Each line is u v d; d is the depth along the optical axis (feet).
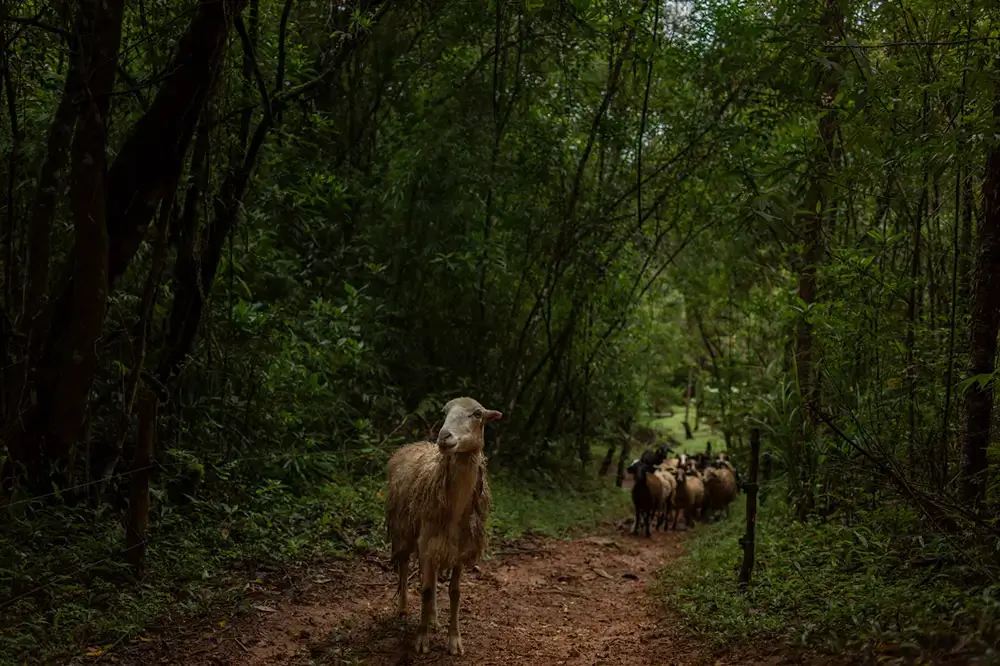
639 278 41.37
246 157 26.30
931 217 25.17
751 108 35.50
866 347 26.03
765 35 29.86
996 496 20.17
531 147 38.91
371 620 21.06
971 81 18.20
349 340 32.76
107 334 22.90
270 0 29.60
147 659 17.62
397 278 39.75
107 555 20.86
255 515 25.89
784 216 24.49
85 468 22.86
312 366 32.40
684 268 47.88
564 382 44.29
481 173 37.60
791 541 26.45
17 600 17.75
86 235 20.08
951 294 24.41
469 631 20.86
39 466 21.56
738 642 18.39
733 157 34.17
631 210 41.70
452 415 18.28
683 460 41.37
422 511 18.97
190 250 25.29
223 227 25.64
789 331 37.19
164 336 26.58
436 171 37.47
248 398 28.91
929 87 19.21
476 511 19.12
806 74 24.31
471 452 18.52
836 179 23.07
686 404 72.13
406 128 39.11
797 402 30.50
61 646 17.07
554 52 37.40
